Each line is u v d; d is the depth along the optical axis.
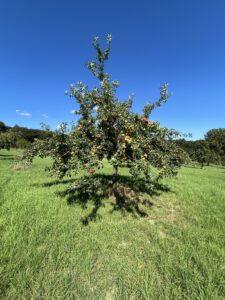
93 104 7.22
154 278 4.05
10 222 6.00
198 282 3.89
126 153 6.47
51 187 10.50
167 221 7.11
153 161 6.67
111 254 4.81
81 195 9.10
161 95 7.45
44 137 7.20
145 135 7.13
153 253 4.90
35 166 20.41
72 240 5.26
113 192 9.08
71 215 6.89
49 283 3.80
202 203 9.23
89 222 6.45
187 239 5.68
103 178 12.74
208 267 4.38
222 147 61.19
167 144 7.38
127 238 5.62
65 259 4.46
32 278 3.86
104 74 7.24
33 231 5.43
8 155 37.91
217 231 6.27
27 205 7.61
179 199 9.68
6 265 4.12
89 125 6.88
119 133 6.72
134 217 7.17
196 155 40.78
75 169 6.19
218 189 12.72
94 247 5.01
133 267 4.36
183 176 19.03
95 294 3.65
